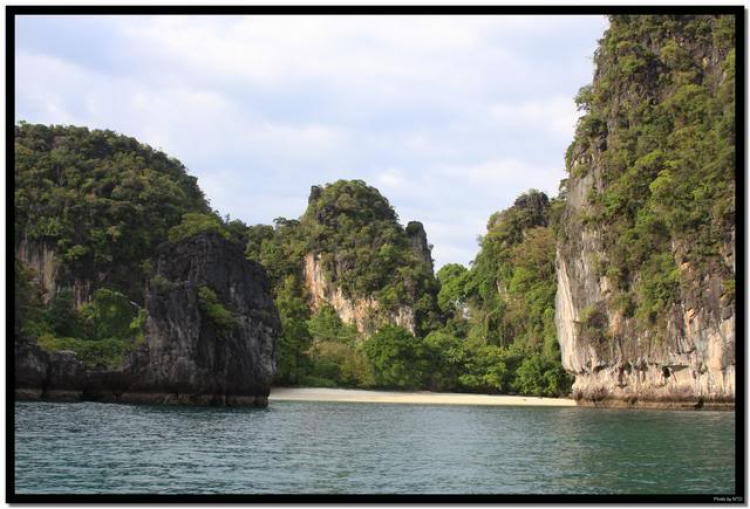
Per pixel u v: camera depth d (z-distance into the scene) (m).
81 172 136.38
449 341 122.94
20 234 121.44
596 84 92.69
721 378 68.81
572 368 87.88
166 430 45.78
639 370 77.06
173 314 66.50
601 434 48.94
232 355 69.19
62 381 66.31
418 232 177.88
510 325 126.81
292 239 166.25
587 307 83.62
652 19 88.19
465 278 146.88
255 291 75.06
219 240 72.75
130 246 128.38
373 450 39.59
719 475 31.75
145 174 145.50
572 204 89.50
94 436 41.38
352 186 173.00
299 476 30.66
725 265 69.12
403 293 149.25
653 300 74.88
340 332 141.62
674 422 58.09
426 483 29.48
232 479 29.64
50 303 101.06
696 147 77.44
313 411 70.38
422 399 97.06
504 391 112.69
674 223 73.06
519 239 141.00
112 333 100.19
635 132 84.00
